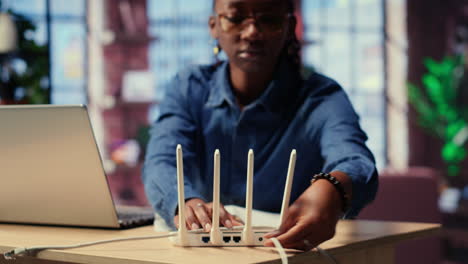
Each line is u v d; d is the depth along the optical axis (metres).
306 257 0.82
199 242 0.85
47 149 1.02
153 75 5.33
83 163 1.01
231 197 1.32
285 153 1.26
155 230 1.07
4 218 1.14
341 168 0.94
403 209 2.36
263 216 1.07
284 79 1.25
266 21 1.13
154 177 1.11
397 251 2.40
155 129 1.30
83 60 5.25
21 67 4.03
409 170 2.43
